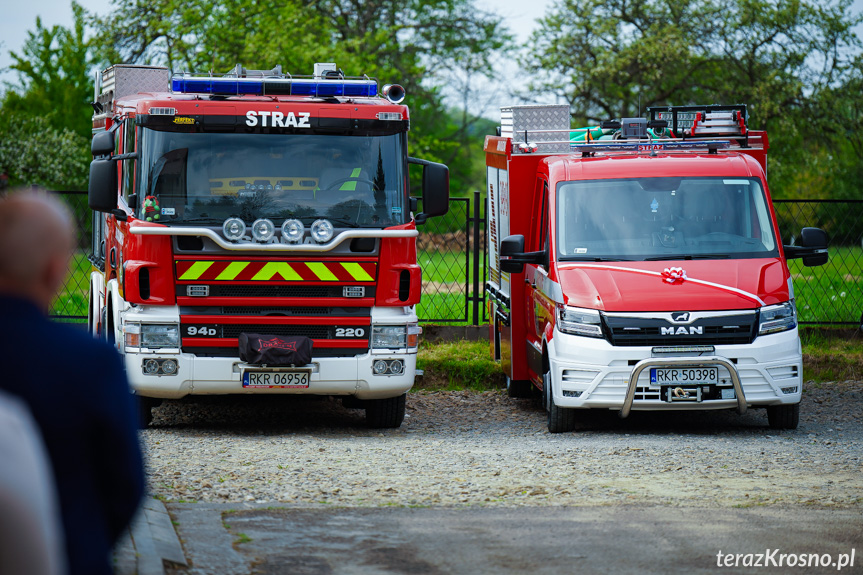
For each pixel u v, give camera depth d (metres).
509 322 14.97
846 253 22.77
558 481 9.03
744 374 11.90
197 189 11.73
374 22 59.12
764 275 12.37
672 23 49.06
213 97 12.20
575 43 50.50
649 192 13.18
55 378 3.18
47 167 53.94
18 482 2.62
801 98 48.03
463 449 11.05
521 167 14.55
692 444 11.21
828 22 47.25
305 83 12.55
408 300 12.16
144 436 11.92
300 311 11.95
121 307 12.26
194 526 7.10
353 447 11.15
